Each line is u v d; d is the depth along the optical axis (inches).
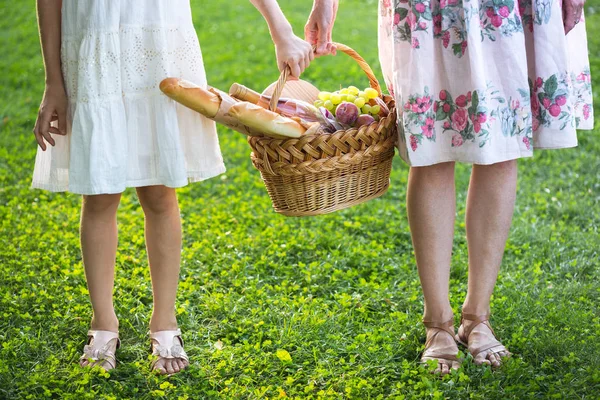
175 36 121.6
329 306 155.7
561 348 132.1
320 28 130.0
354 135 120.0
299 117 123.2
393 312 150.9
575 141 121.6
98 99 118.6
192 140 123.3
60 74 122.5
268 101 127.8
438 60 118.2
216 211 203.6
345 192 123.3
